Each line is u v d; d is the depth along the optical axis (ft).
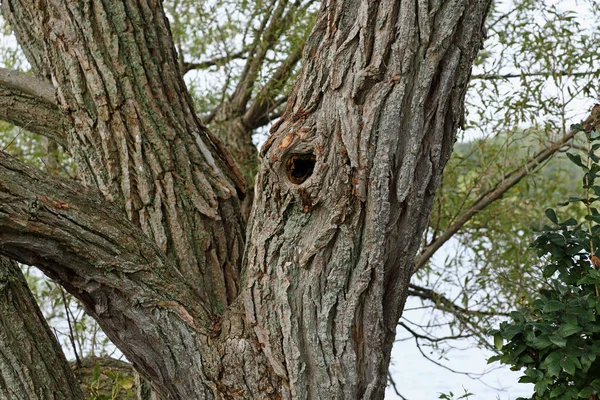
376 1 15.64
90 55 17.89
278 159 15.72
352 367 15.98
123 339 16.43
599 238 16.52
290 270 15.97
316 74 15.80
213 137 18.70
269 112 28.25
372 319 15.97
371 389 16.11
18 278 17.16
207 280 17.84
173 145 18.07
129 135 17.90
